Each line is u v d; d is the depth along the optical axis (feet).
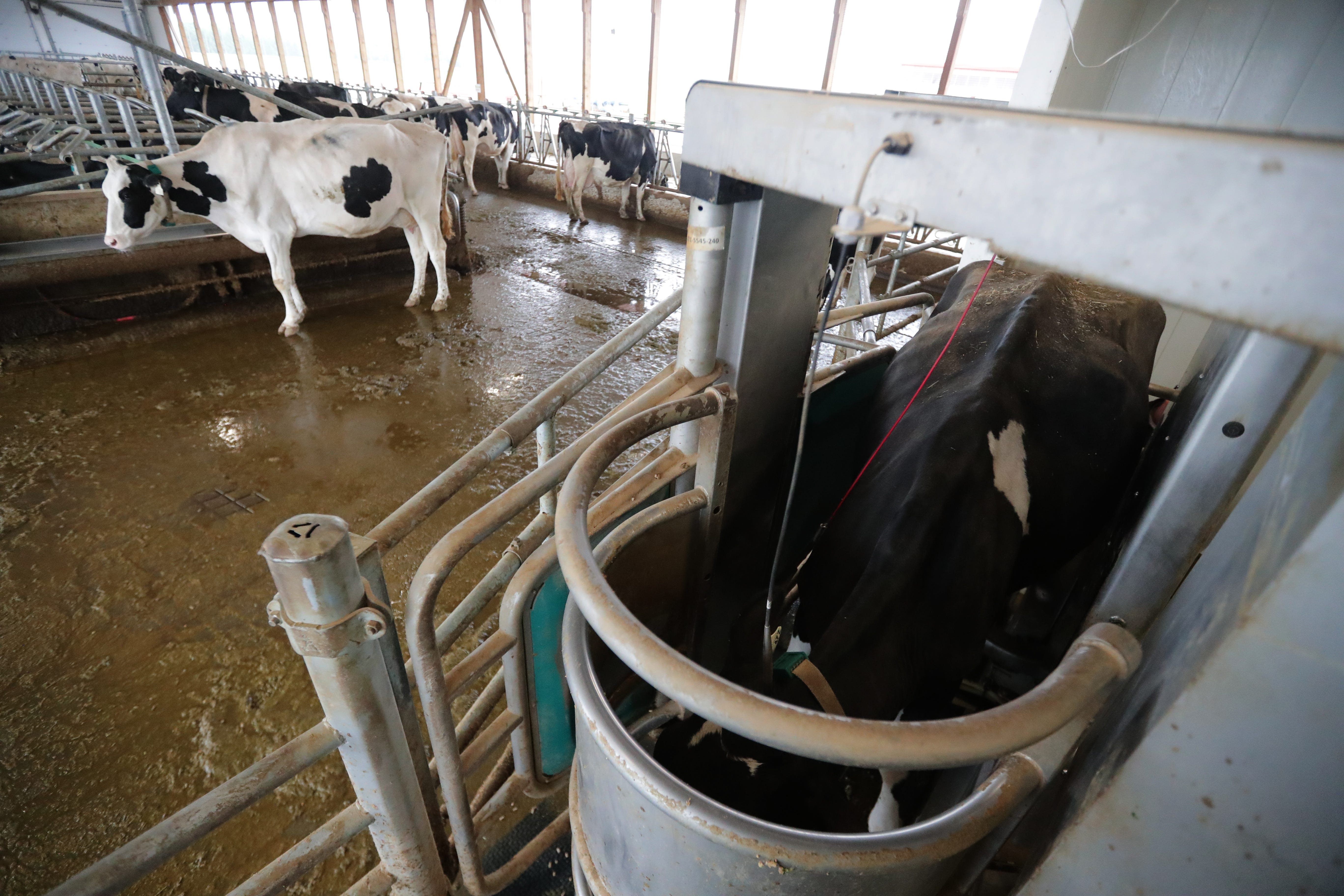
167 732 5.73
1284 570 1.37
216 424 10.64
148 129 21.22
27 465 9.28
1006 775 2.17
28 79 24.56
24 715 5.79
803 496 5.27
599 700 2.30
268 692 6.14
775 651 5.03
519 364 13.61
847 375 5.24
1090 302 6.65
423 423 11.11
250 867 4.79
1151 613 3.16
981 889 3.09
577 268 20.86
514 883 4.55
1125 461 5.23
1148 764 1.76
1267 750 1.56
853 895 2.03
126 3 14.03
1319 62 5.60
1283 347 2.48
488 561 7.97
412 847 3.36
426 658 2.86
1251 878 1.74
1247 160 1.08
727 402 3.62
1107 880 1.99
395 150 14.66
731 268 3.44
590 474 2.61
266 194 13.53
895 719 4.18
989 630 3.97
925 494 3.66
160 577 7.40
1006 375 4.70
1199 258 1.18
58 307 12.90
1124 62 9.12
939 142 1.49
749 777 2.85
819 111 1.82
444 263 16.25
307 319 15.30
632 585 3.70
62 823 5.02
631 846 2.38
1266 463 2.46
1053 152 1.30
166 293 14.23
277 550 2.10
